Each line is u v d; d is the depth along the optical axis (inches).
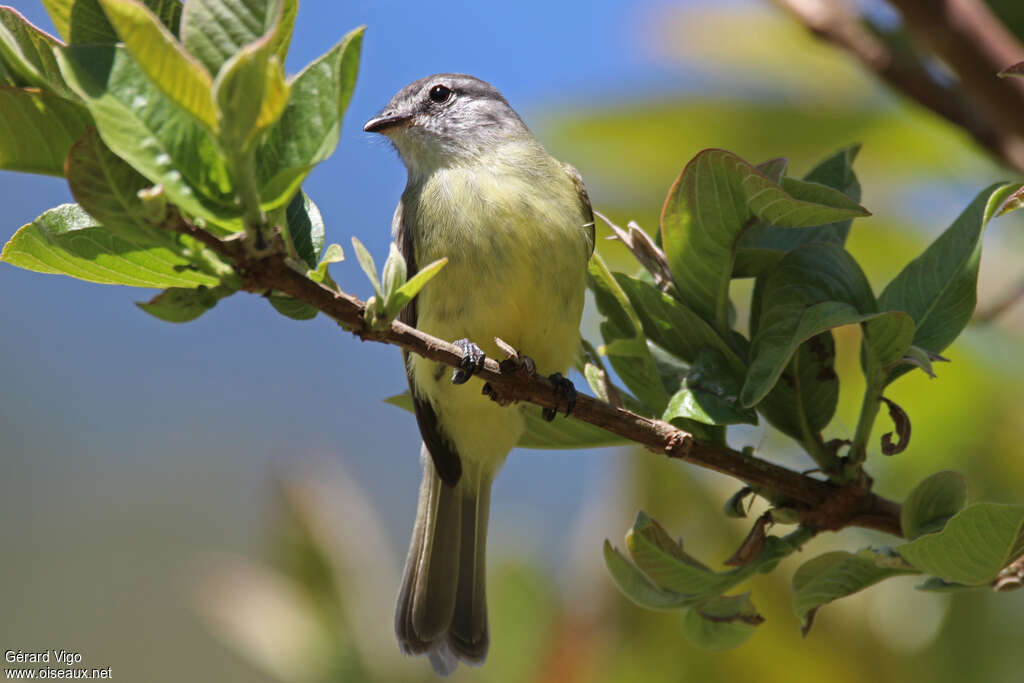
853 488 225.5
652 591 223.5
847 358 292.7
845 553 219.6
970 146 277.1
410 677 251.1
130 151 167.5
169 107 168.6
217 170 171.3
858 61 257.8
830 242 247.1
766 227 256.1
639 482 262.2
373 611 253.8
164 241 181.6
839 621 251.6
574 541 263.3
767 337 227.3
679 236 241.9
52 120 189.6
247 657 247.1
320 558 252.7
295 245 210.2
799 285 228.2
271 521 258.8
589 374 252.1
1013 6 271.0
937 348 225.9
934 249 234.2
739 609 228.1
